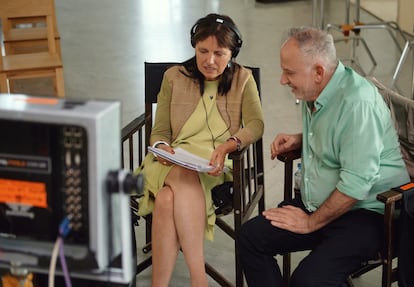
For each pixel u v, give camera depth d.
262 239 2.27
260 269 2.31
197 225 2.39
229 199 2.48
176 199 2.38
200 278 2.40
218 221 2.69
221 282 2.59
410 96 4.66
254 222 2.31
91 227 1.17
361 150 2.09
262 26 6.39
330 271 2.10
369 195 2.21
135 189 1.18
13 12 4.21
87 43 6.00
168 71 2.63
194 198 2.39
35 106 1.15
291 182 2.49
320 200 2.25
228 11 6.93
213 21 2.44
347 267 2.13
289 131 4.18
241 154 2.37
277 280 2.32
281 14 6.79
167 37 6.11
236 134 2.45
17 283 1.30
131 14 6.90
